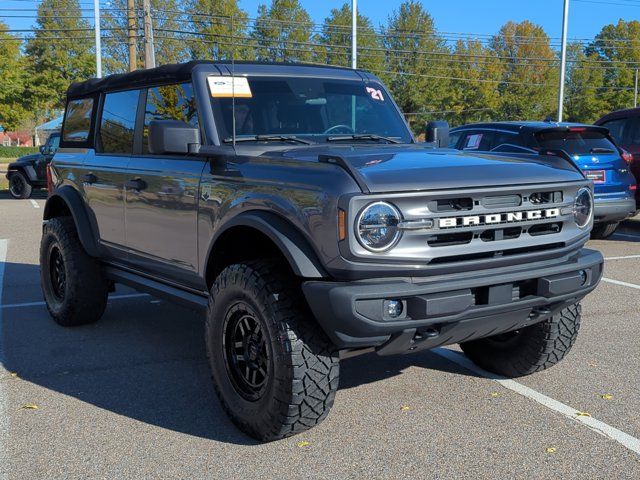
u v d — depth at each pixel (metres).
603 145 10.04
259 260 3.76
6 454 3.67
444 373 4.91
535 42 74.12
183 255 4.47
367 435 3.87
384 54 68.06
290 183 3.54
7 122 42.69
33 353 5.44
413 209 3.31
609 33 79.31
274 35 53.09
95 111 5.90
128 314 6.71
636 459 3.56
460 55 67.75
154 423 4.07
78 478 3.41
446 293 3.37
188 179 4.34
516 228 3.65
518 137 9.84
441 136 5.29
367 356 5.33
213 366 3.96
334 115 4.89
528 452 3.64
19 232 12.91
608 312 6.62
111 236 5.43
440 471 3.44
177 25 57.16
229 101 4.50
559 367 5.02
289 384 3.48
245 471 3.46
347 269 3.25
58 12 55.19
